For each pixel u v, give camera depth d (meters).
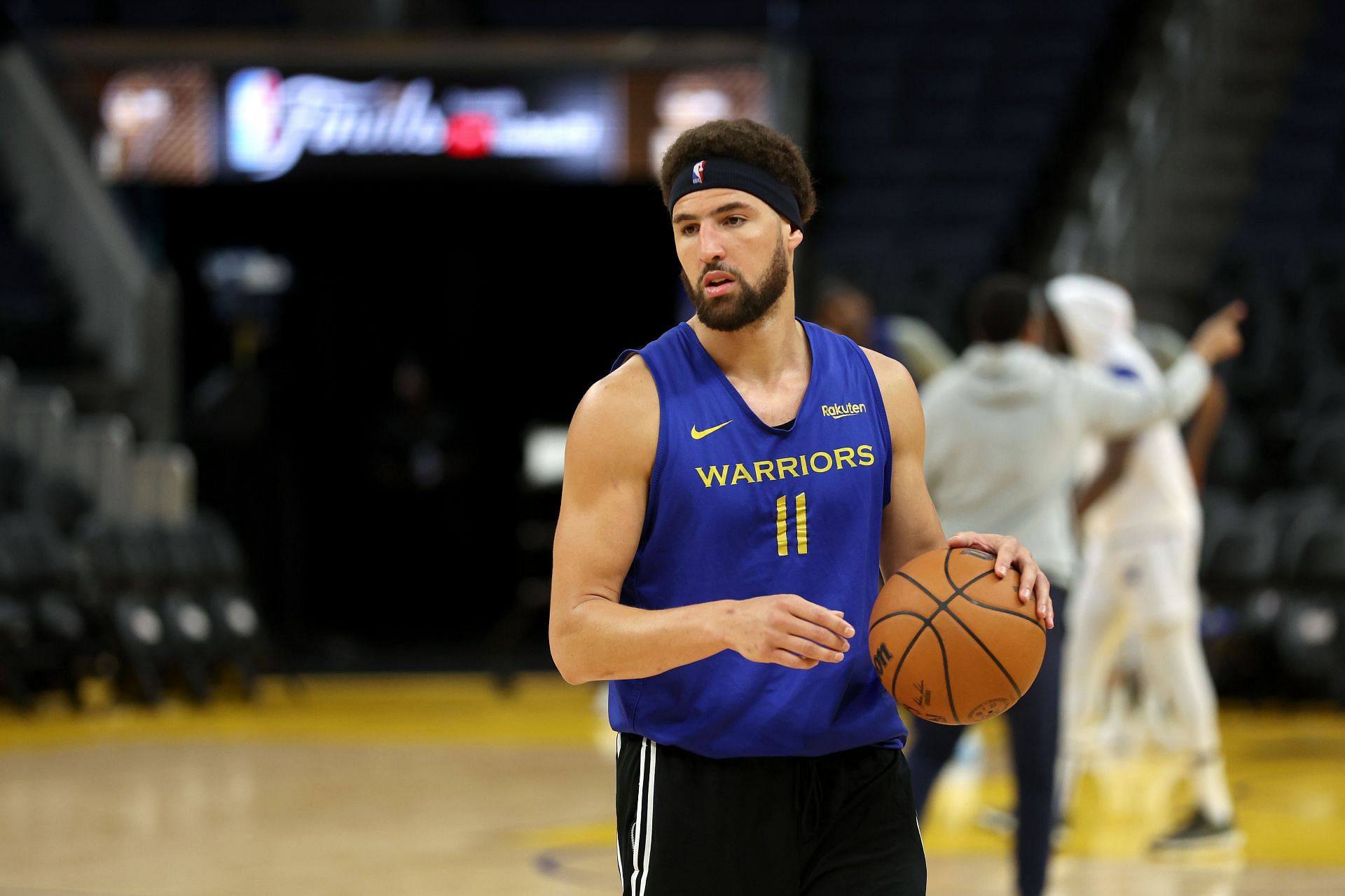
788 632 5.39
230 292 41.38
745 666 6.06
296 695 29.66
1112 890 13.27
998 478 11.58
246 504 33.88
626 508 6.09
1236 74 36.91
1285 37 37.09
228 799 18.31
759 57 35.94
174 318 35.81
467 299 43.41
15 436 31.14
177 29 39.97
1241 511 26.86
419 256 42.97
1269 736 23.00
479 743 23.17
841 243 36.66
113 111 36.56
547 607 32.88
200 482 33.78
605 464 6.09
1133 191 35.00
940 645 6.05
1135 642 22.09
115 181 36.66
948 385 11.91
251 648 28.80
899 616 6.14
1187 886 13.41
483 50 35.75
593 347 44.06
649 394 6.15
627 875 6.23
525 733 24.30
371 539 42.91
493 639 38.22
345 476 42.91
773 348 6.26
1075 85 38.69
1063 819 15.57
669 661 5.67
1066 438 11.67
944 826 16.42
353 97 35.91
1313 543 25.36
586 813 17.25
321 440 42.69
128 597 27.73
